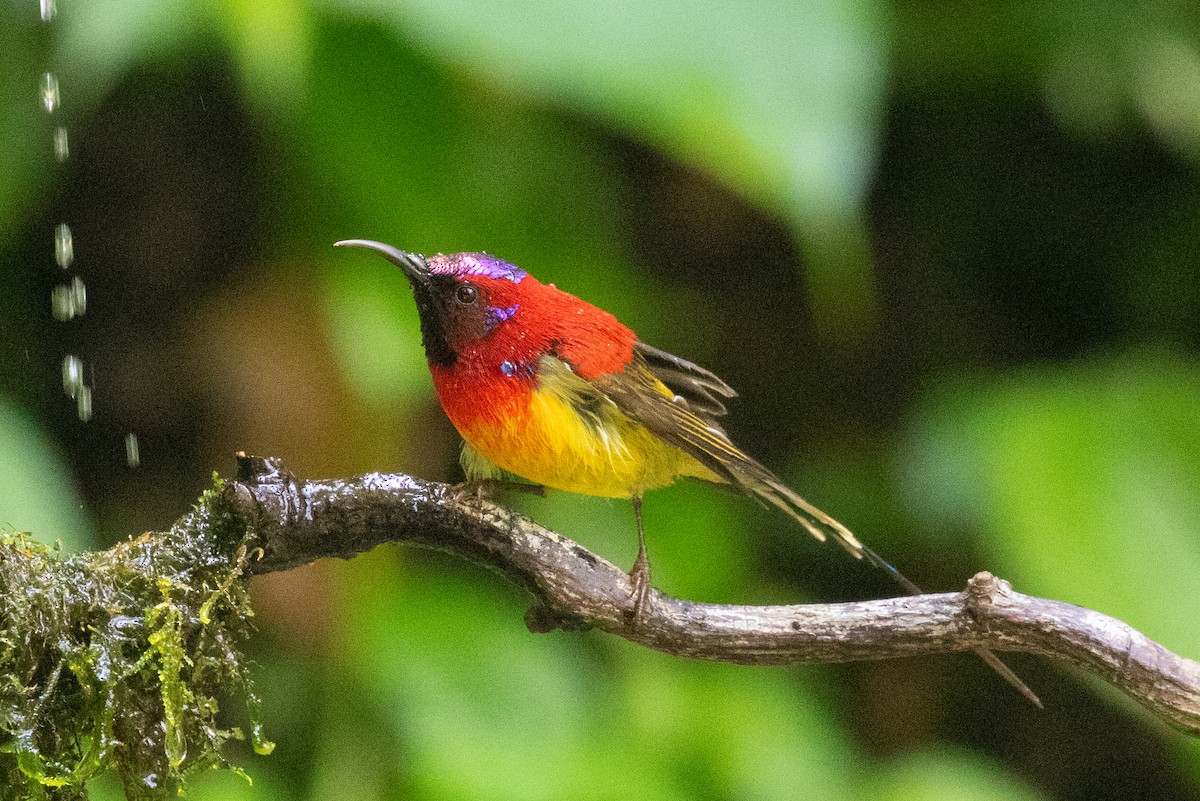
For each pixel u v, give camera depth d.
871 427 13.19
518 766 9.45
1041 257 13.10
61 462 10.29
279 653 9.95
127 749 5.29
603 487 7.29
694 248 12.97
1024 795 10.78
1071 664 6.10
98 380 10.89
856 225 9.89
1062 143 12.69
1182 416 10.20
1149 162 12.61
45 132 9.64
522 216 10.17
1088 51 11.59
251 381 10.41
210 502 5.59
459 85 9.61
